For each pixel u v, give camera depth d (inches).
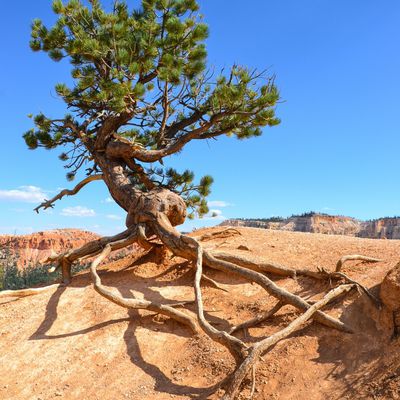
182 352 385.4
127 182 605.0
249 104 549.6
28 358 406.0
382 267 412.2
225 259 487.8
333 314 354.0
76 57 600.4
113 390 350.0
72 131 691.4
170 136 674.2
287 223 4931.1
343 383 286.4
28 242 4960.6
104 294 446.3
